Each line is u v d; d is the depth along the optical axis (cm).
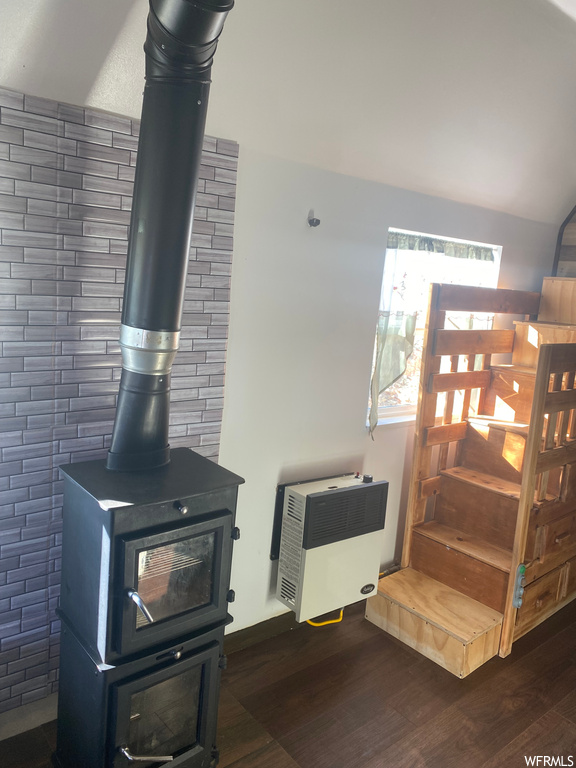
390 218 257
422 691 228
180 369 204
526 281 338
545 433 268
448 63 214
